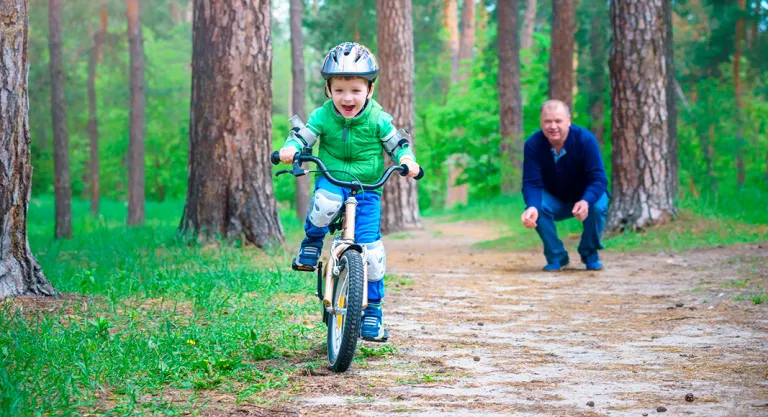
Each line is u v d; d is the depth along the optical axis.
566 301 8.59
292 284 8.84
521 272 11.38
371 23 38.84
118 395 4.46
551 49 29.70
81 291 7.78
